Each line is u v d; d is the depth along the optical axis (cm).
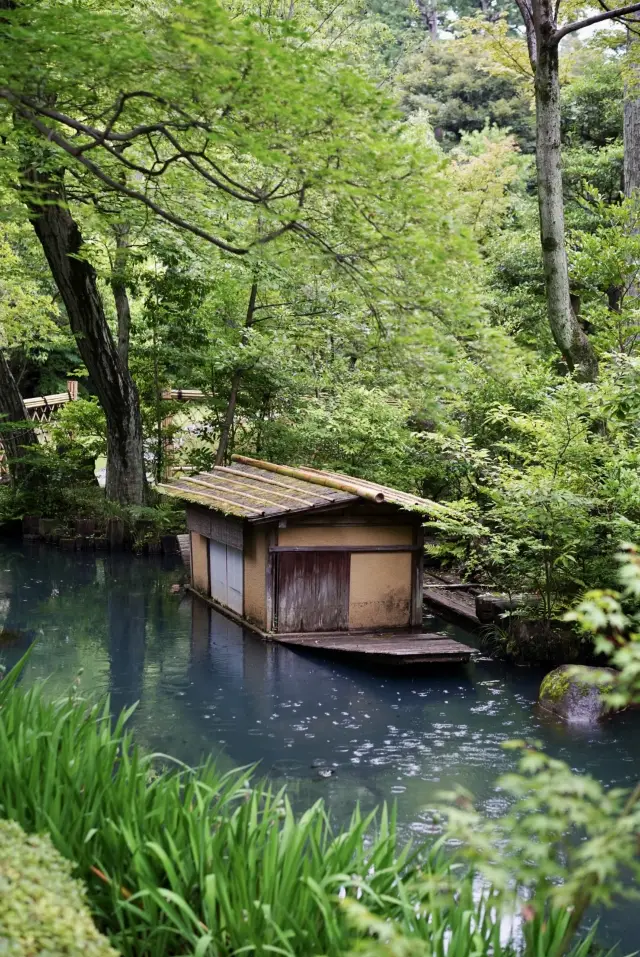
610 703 243
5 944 241
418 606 1159
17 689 531
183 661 1016
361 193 500
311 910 342
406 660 999
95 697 876
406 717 841
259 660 1028
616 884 247
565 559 1002
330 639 1091
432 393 562
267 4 1708
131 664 1000
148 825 392
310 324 1631
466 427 1454
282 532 1112
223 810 416
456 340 515
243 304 1788
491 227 2133
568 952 448
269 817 407
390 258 532
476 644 1116
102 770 417
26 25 481
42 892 271
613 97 2256
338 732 795
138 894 332
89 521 1777
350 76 464
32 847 305
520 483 1028
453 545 1222
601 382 1042
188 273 1619
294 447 1695
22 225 1684
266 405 1822
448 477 1498
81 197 968
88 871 370
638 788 245
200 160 893
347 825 596
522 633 1036
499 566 1233
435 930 329
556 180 1075
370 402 1599
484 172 2108
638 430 1103
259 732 788
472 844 258
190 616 1247
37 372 2884
